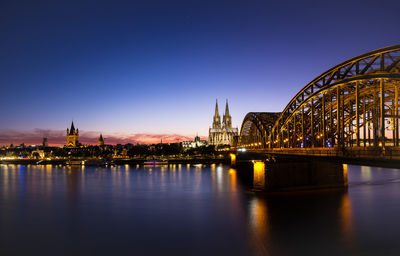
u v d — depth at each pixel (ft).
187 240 148.77
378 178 375.25
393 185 306.55
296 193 264.72
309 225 168.45
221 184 366.84
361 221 174.19
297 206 214.07
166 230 165.37
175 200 254.68
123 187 352.28
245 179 425.69
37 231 167.43
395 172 463.42
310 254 128.77
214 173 542.57
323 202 225.15
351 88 179.01
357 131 158.30
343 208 205.16
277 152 277.03
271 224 172.14
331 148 174.40
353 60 158.20
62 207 231.30
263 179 277.64
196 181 406.41
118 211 213.66
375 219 177.68
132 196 281.54
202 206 225.15
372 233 153.28
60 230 168.86
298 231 158.51
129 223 180.55
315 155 192.65
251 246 139.23
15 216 202.18
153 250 136.77
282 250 133.90
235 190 307.58
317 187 284.61
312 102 216.54
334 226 165.78
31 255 133.69
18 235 160.76
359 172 465.06
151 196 279.49
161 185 366.02
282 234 154.51
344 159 161.17
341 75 173.78
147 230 165.99
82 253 134.92
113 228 170.91
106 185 375.04
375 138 151.64
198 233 159.12
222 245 141.08
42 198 275.59
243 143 588.09
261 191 277.44
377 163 136.15
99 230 167.73
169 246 141.18
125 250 137.39
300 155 217.97
